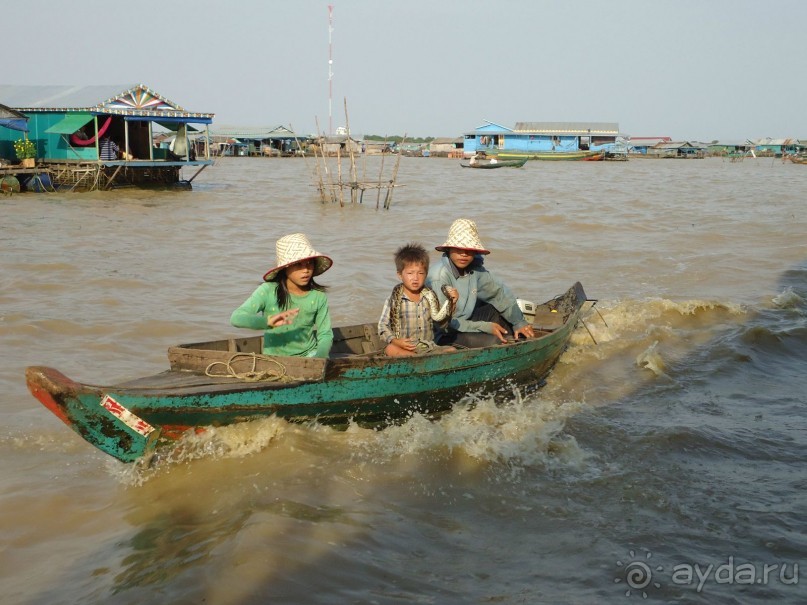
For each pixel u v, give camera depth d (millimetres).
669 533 4453
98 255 13844
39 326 8945
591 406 6730
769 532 4453
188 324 9297
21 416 6309
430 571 4023
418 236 17391
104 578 4020
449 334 7043
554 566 4098
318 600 3691
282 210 23312
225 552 4070
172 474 5145
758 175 50625
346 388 5688
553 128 88250
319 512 4602
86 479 5219
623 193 30938
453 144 109562
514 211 22734
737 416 6461
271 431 5531
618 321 9633
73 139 29781
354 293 10844
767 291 11508
